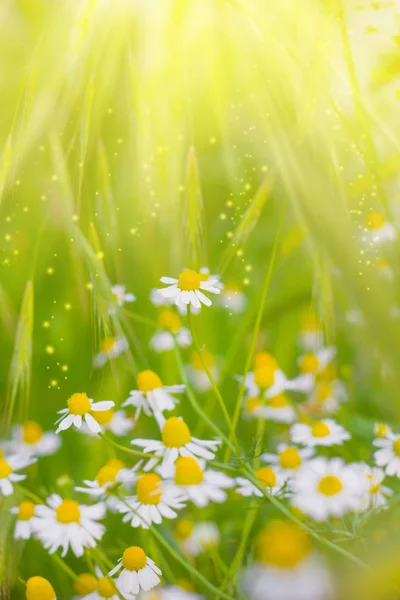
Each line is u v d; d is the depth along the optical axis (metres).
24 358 0.56
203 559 0.55
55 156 0.58
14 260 0.66
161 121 0.61
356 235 0.57
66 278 0.66
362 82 0.57
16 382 0.56
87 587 0.53
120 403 0.62
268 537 0.48
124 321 0.59
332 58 0.56
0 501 0.55
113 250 0.62
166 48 0.60
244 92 0.59
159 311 0.67
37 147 0.61
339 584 0.47
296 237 0.62
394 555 0.47
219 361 0.67
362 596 0.46
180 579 0.55
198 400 0.65
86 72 0.58
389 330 0.54
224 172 0.69
